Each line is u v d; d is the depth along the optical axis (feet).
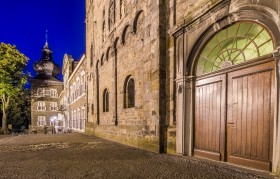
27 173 17.08
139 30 31.48
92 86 57.41
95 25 55.47
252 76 17.15
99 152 26.89
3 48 100.07
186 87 23.16
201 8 20.27
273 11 14.56
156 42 26.30
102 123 48.03
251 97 17.11
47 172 17.34
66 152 27.50
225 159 19.13
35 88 158.51
